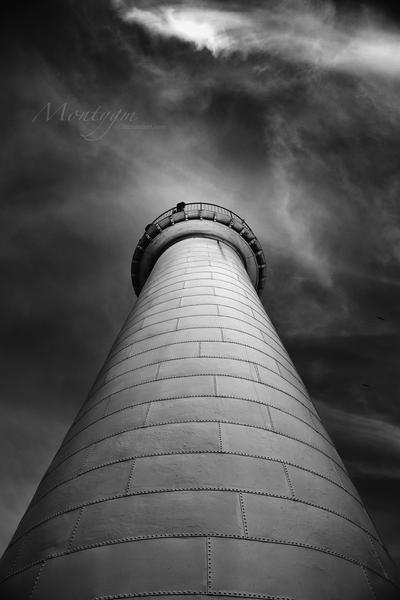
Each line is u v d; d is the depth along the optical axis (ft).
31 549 14.87
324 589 12.44
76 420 26.53
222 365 23.84
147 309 36.01
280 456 17.70
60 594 12.21
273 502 14.99
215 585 11.73
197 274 42.16
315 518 15.12
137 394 22.12
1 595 13.61
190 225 68.85
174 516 13.92
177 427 18.44
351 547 14.76
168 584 11.79
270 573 12.29
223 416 19.16
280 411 21.30
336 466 20.40
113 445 18.54
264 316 38.52
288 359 32.68
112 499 15.25
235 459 16.58
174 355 25.20
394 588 14.40
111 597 11.73
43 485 20.79
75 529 14.52
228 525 13.60
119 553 12.94
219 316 31.01
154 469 16.20
